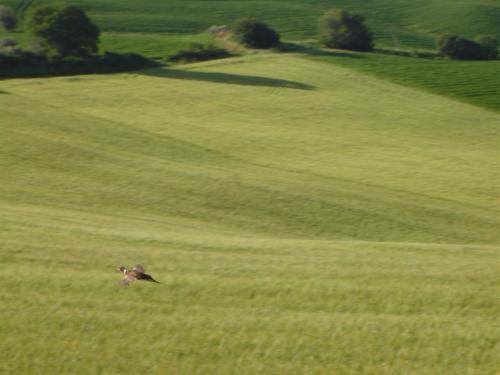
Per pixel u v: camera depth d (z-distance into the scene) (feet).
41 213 534.78
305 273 330.75
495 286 313.32
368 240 591.78
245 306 286.05
